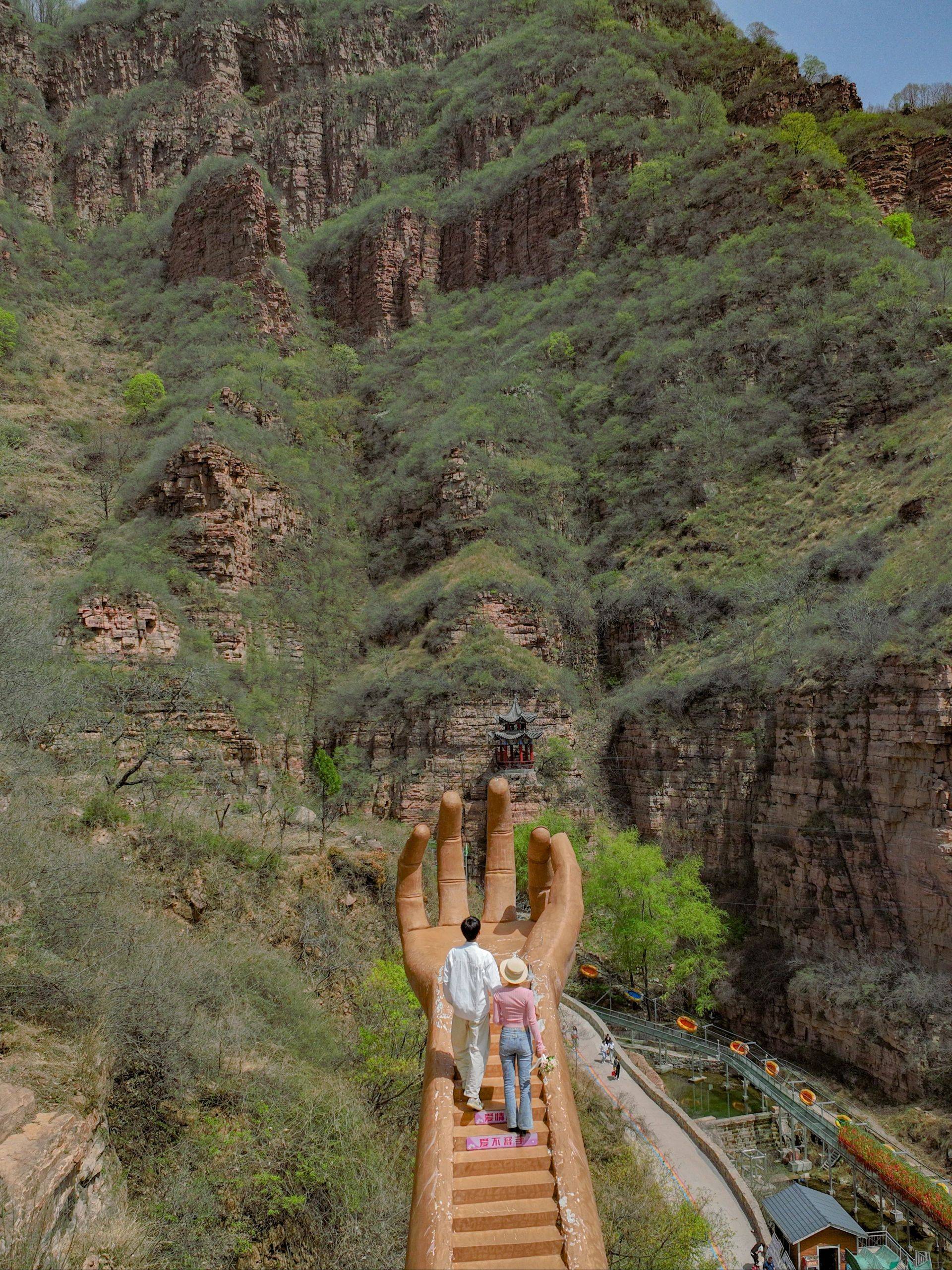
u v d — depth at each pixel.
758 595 55.97
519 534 67.12
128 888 24.98
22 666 28.75
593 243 94.62
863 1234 27.23
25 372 83.44
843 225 79.50
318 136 122.31
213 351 85.06
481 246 104.56
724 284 78.00
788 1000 41.94
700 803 51.75
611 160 98.19
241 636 57.12
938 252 87.50
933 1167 31.64
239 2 130.75
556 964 7.79
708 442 68.62
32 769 28.31
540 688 55.84
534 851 9.45
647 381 75.19
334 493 75.75
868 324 67.88
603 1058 38.53
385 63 132.12
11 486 65.69
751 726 50.38
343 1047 24.80
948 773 37.41
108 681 43.50
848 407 64.81
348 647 64.62
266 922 29.72
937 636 39.06
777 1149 34.28
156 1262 13.07
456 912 9.32
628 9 125.88
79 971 17.59
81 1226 12.41
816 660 46.12
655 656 60.62
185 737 44.66
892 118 105.12
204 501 61.09
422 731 55.31
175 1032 18.41
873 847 40.78
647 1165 27.45
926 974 36.91
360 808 53.38
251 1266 14.78
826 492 60.50
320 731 58.56
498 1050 7.52
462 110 117.88
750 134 95.31
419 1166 6.45
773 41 123.50
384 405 87.19
